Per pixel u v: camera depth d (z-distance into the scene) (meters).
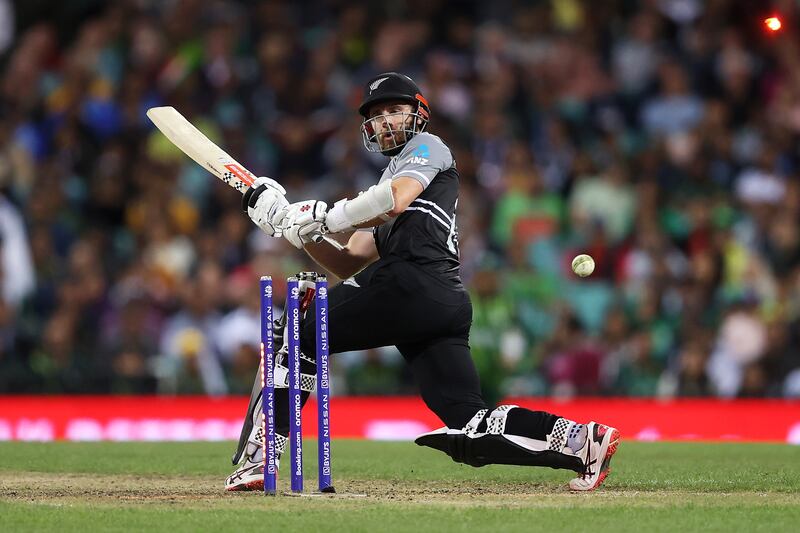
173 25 52.44
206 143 19.62
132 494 18.41
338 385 39.78
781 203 46.28
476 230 45.53
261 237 45.66
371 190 17.47
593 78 52.75
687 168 48.69
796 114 50.78
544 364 39.97
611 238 46.41
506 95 51.75
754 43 53.22
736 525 14.63
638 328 42.12
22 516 15.30
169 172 48.50
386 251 18.27
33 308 43.38
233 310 42.00
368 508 16.09
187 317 41.78
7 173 47.41
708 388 40.31
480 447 17.95
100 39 52.66
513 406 18.14
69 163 49.25
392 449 29.06
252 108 50.84
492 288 37.22
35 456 26.22
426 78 51.09
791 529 14.37
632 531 14.16
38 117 50.69
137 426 36.41
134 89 50.81
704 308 43.06
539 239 45.53
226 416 36.41
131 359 40.31
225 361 41.44
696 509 16.02
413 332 18.06
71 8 54.78
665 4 54.34
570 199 48.44
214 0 53.72
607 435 18.08
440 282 18.00
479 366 32.00
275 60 51.59
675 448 29.44
